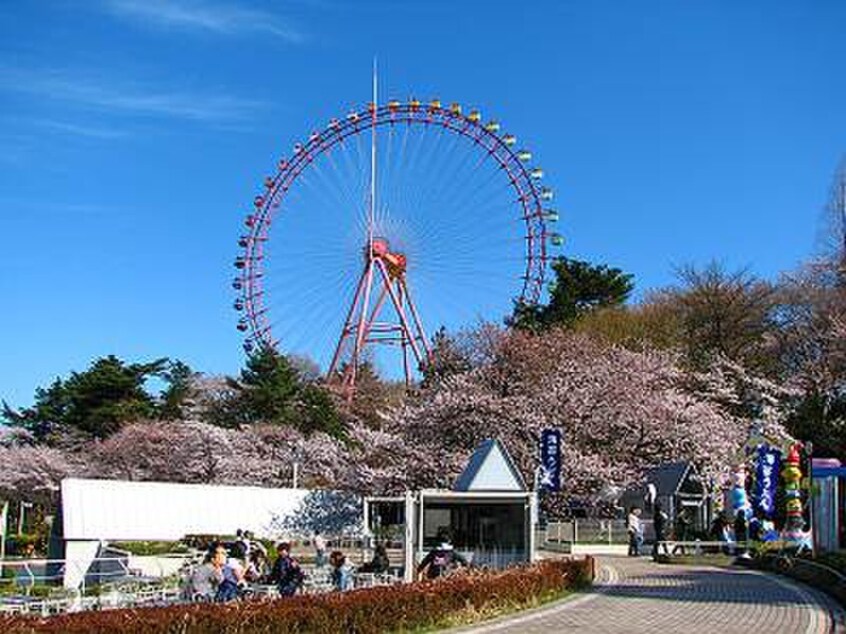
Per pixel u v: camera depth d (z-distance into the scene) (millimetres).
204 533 44688
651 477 42531
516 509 27547
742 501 33906
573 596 21438
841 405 49281
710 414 45625
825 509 29266
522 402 44250
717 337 60406
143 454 68625
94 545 40375
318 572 26000
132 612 14156
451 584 17906
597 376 45750
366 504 34531
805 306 57219
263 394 74438
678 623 17172
